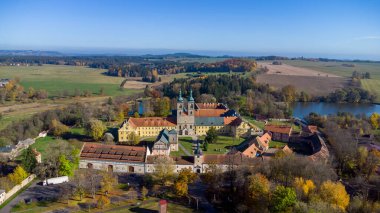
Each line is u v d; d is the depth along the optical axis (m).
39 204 160.38
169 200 165.25
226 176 174.00
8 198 165.25
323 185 141.00
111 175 188.62
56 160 192.38
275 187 147.38
